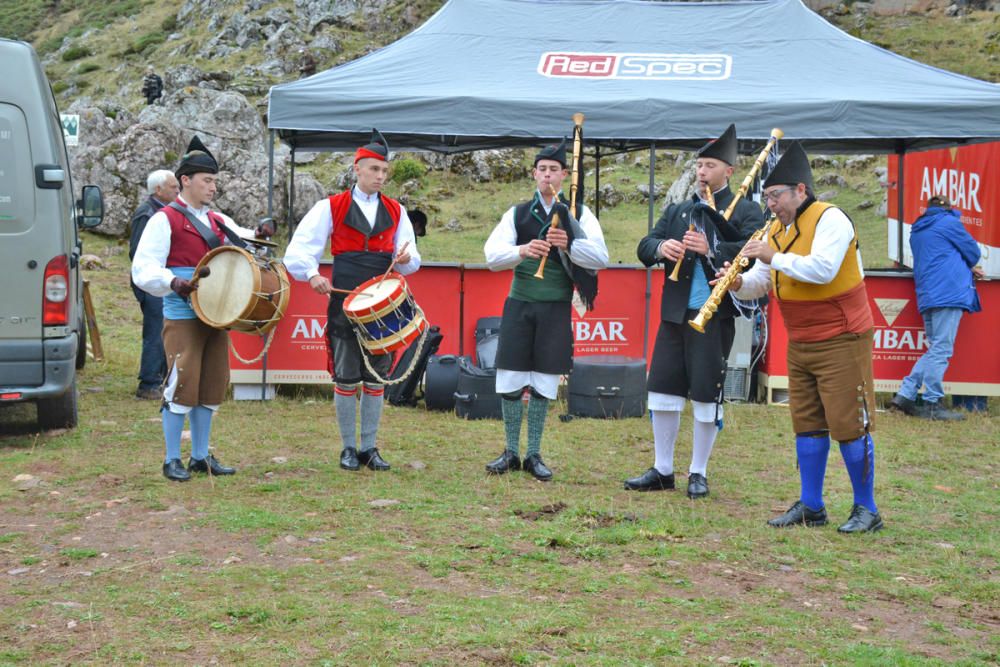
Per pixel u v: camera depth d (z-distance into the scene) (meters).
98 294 15.13
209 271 5.74
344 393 6.30
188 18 67.12
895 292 8.92
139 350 11.83
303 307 8.86
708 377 5.70
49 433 7.36
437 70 9.62
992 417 8.74
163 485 5.89
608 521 5.25
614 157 27.08
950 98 8.80
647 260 5.86
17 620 3.84
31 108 6.82
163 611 3.93
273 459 6.61
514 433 6.37
